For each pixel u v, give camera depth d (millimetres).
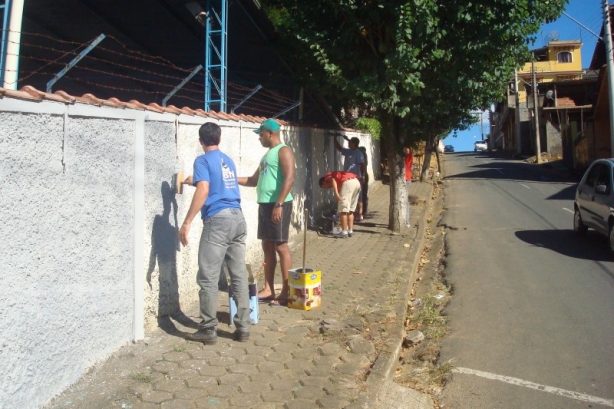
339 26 10203
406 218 11484
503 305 7062
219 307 6102
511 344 5727
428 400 4594
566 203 17625
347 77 10430
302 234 10906
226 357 4762
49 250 3760
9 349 3389
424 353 5598
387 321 5938
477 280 8352
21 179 3492
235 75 13656
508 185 25016
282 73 13164
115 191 4551
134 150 4805
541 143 46531
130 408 3854
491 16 9539
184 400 3996
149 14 9789
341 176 10875
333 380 4387
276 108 14281
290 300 6266
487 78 10234
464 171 35656
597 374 4977
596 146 28812
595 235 11719
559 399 4535
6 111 3354
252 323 5594
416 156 30141
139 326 4883
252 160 8094
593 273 8547
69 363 3979
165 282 5422
